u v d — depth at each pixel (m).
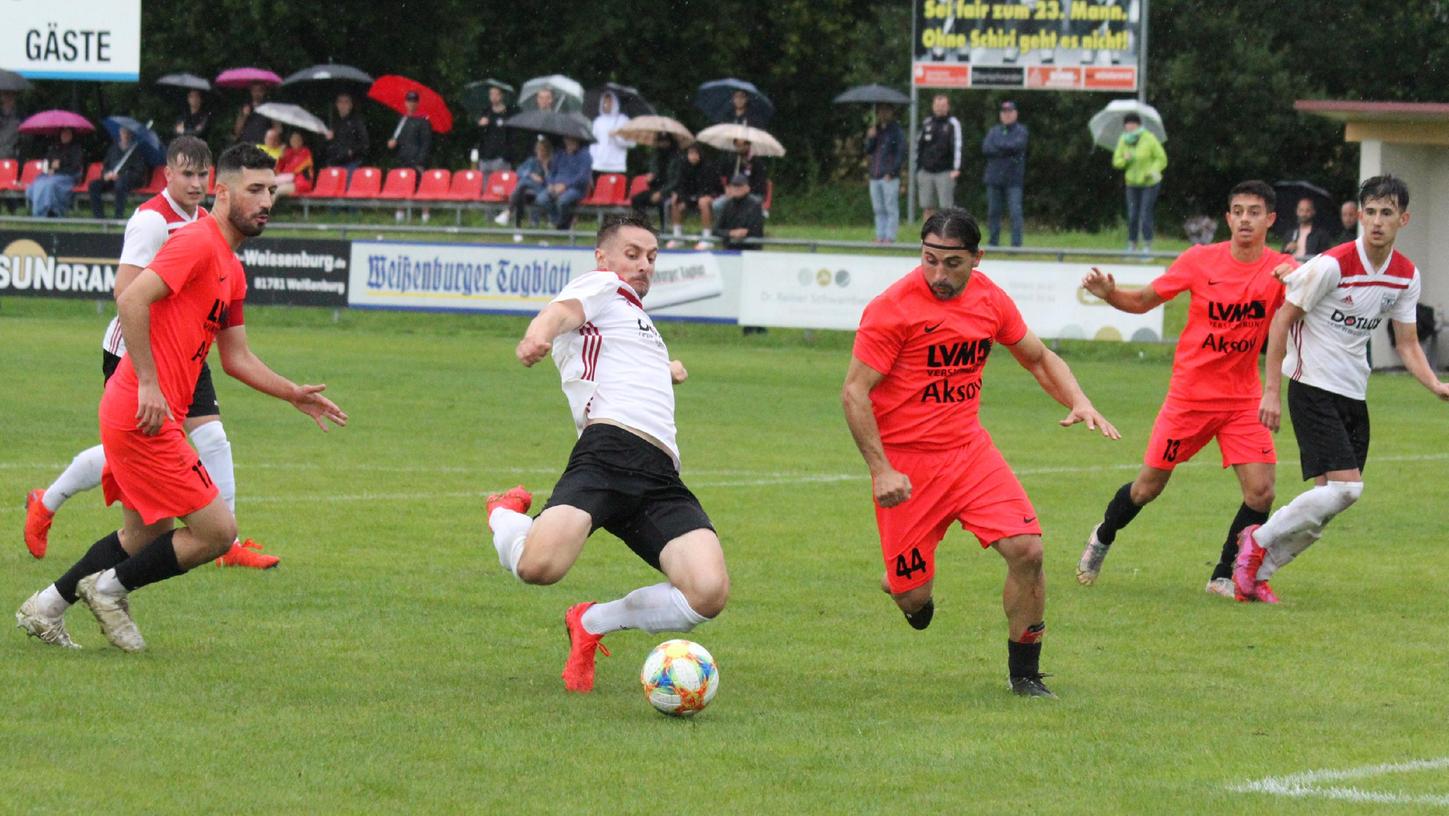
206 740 10.80
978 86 58.41
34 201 57.31
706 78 88.69
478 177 59.00
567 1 85.06
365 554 17.91
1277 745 11.31
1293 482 25.12
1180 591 17.31
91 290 46.09
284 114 59.22
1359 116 39.97
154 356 12.68
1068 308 41.34
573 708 12.00
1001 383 37.72
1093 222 86.94
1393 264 16.44
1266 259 16.84
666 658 11.73
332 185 59.50
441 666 13.23
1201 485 24.80
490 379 35.62
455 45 83.88
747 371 38.22
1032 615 12.68
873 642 14.55
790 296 42.84
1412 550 19.81
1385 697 12.84
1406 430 31.19
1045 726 11.77
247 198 13.05
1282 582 17.84
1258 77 80.50
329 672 12.87
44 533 16.88
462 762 10.50
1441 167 41.09
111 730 10.98
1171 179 85.31
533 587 16.47
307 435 27.11
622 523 12.55
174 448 12.70
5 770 10.03
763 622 15.29
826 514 21.27
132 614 14.73
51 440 25.19
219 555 13.05
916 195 82.56
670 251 43.34
